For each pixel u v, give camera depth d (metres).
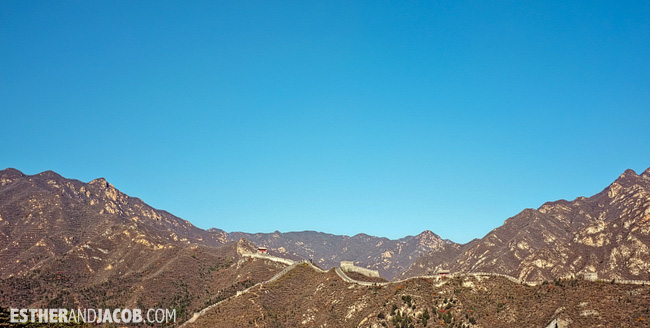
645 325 193.50
